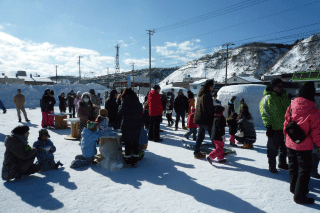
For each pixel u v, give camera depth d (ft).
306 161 8.59
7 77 221.46
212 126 13.91
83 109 19.40
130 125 12.80
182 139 21.48
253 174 11.94
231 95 30.37
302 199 8.63
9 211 8.02
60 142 19.76
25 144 11.12
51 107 27.78
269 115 11.48
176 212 8.00
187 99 27.35
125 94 13.28
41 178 11.29
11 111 51.62
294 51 413.18
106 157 13.24
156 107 20.04
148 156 15.56
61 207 8.35
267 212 8.09
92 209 8.20
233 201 8.89
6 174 10.72
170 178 11.34
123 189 9.97
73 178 11.30
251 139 17.65
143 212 8.00
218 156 13.73
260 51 563.48
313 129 8.41
